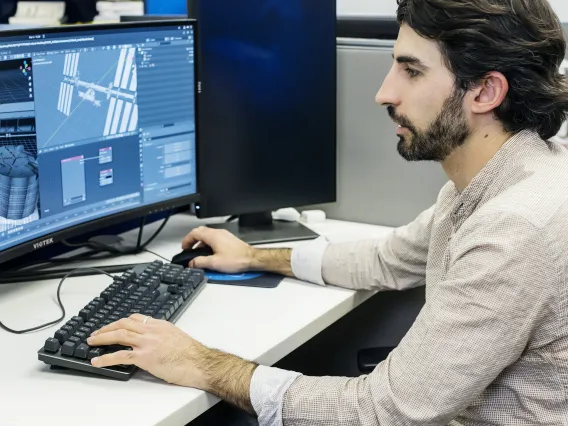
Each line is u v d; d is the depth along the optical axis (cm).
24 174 133
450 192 131
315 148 179
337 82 181
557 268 100
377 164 182
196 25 160
